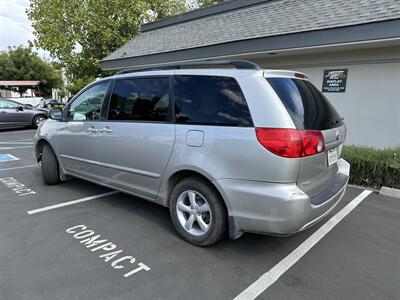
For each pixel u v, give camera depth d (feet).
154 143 10.27
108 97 12.23
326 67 21.43
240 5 29.25
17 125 42.01
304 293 7.72
